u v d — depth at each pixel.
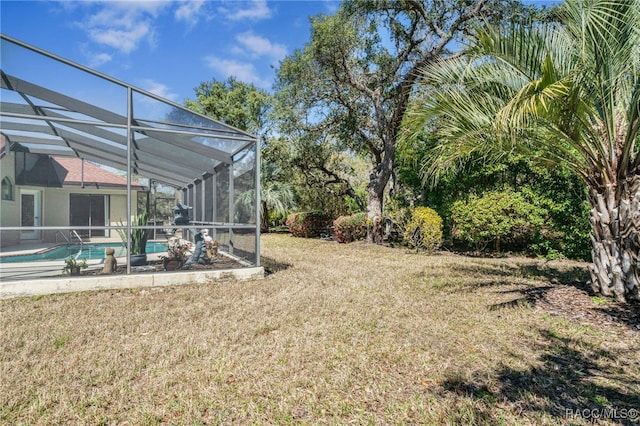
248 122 29.20
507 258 10.93
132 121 6.68
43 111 6.43
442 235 12.18
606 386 3.08
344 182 20.80
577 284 6.52
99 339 4.11
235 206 8.66
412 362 3.58
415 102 6.14
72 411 2.71
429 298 6.03
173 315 5.00
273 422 2.62
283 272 8.42
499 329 4.48
